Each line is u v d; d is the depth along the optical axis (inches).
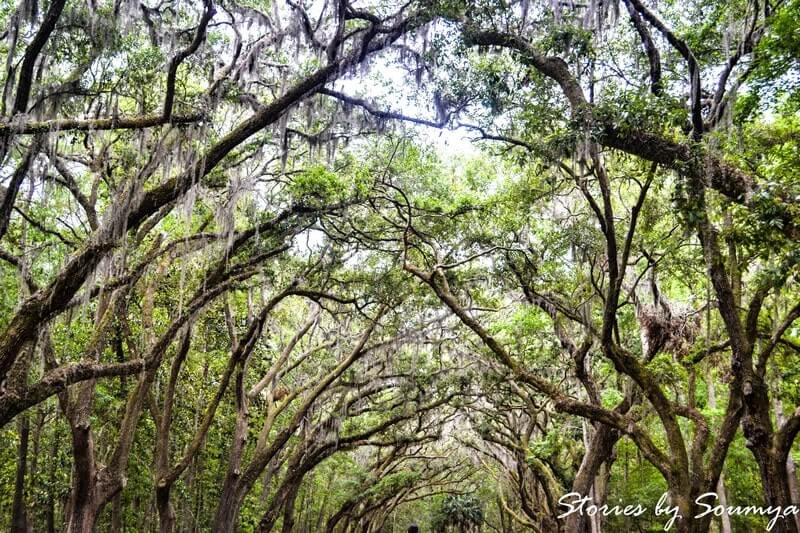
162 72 496.7
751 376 380.2
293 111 551.5
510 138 506.3
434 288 543.2
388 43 490.6
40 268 642.8
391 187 660.7
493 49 472.4
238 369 748.6
